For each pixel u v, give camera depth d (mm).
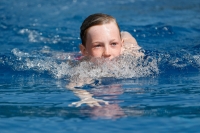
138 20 22016
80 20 22453
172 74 11953
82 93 10023
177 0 28688
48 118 8180
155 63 12812
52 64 13359
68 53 15047
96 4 27297
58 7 26203
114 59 12023
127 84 10867
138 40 17391
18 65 13492
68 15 23703
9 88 10945
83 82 11273
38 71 12844
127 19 22391
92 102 9086
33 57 14477
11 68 13219
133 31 19031
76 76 11961
